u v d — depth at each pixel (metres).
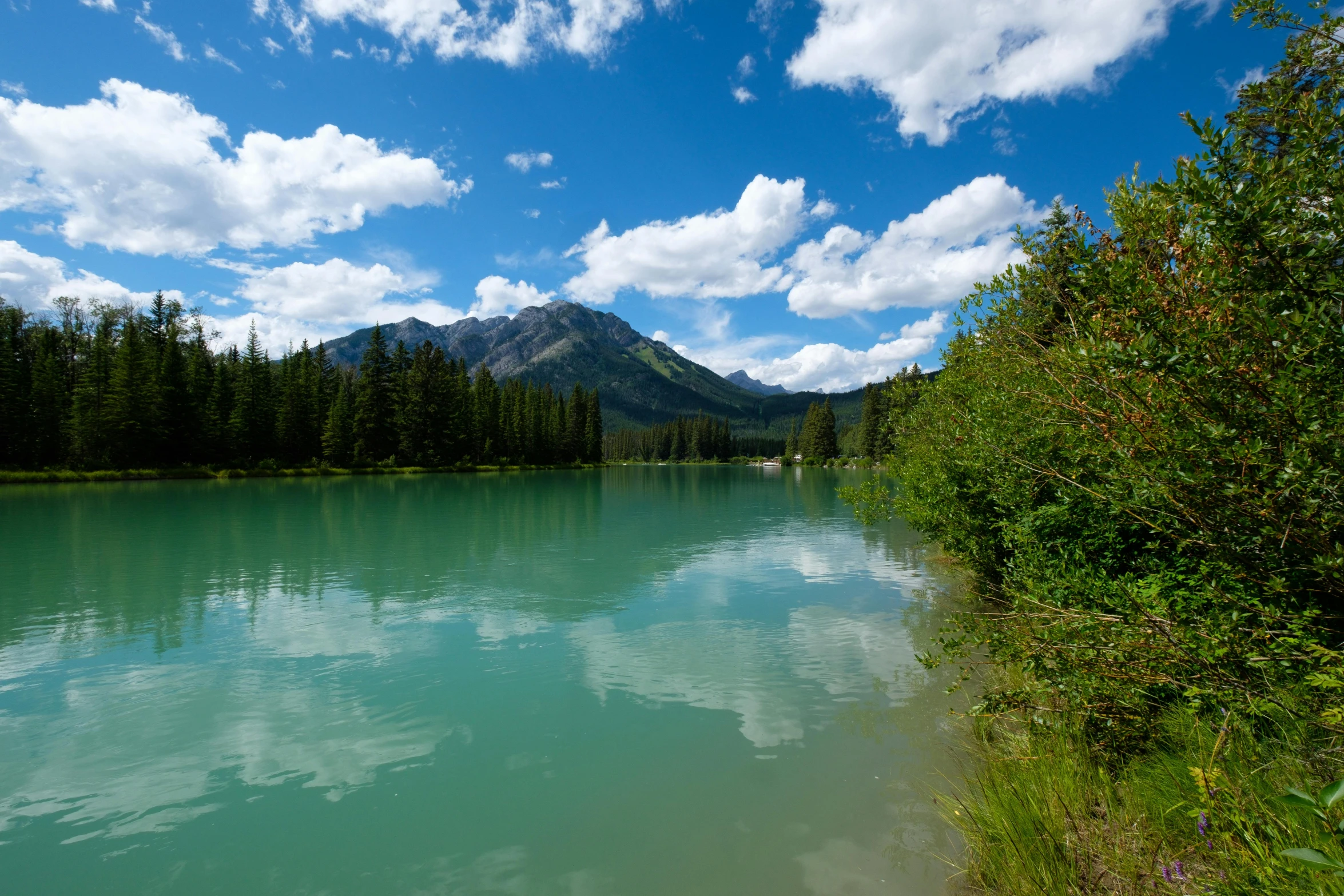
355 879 3.70
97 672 7.21
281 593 11.05
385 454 67.44
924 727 5.58
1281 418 2.43
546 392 101.56
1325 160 2.41
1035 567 5.17
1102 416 3.23
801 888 3.55
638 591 11.16
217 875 3.75
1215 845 2.76
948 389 8.70
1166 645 3.25
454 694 6.51
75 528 19.86
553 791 4.64
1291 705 3.00
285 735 5.61
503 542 17.34
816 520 23.08
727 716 5.92
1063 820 3.57
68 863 3.88
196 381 56.16
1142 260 3.12
